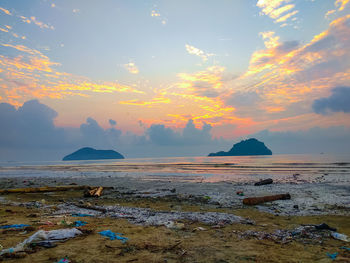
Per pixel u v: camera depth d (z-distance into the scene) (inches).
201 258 226.1
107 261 213.6
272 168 2080.5
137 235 304.8
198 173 1738.4
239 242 281.6
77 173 2017.7
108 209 507.5
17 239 273.4
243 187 920.3
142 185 1063.6
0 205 576.7
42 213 455.8
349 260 223.3
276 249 257.4
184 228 346.6
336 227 360.8
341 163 2470.5
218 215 443.8
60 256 223.1
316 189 810.8
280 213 473.4
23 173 2139.5
